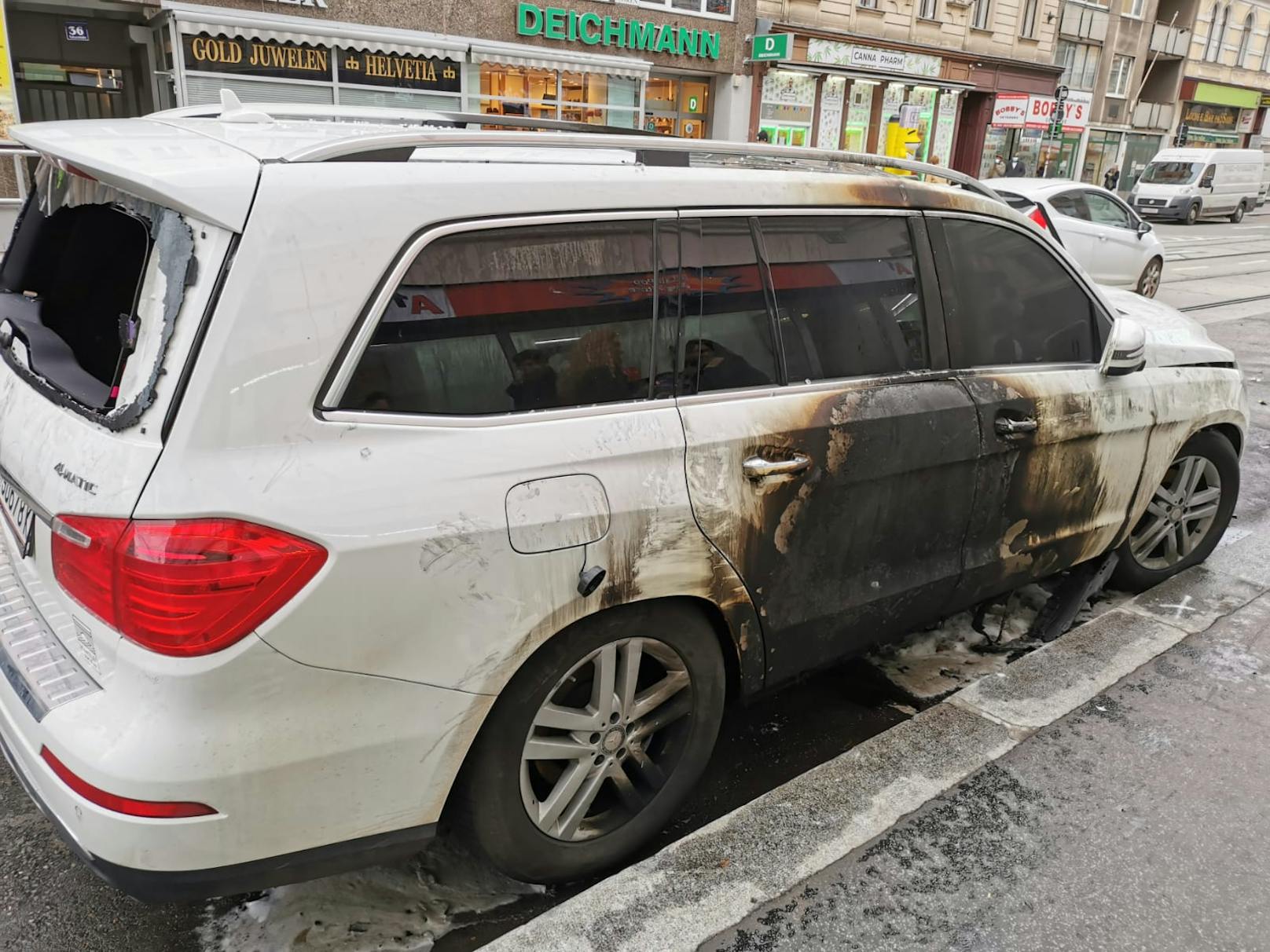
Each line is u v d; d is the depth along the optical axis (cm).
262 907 228
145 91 1353
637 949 208
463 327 196
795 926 217
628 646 227
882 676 350
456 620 191
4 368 234
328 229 179
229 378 169
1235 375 407
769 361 249
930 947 213
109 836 169
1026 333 321
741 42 1942
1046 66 2827
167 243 179
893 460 271
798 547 255
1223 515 420
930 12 2419
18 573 212
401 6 1391
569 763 227
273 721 175
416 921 226
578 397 214
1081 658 338
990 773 274
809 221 259
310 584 173
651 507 218
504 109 1577
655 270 226
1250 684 327
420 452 187
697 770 253
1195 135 4166
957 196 300
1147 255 1293
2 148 720
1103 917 224
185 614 165
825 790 263
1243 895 233
